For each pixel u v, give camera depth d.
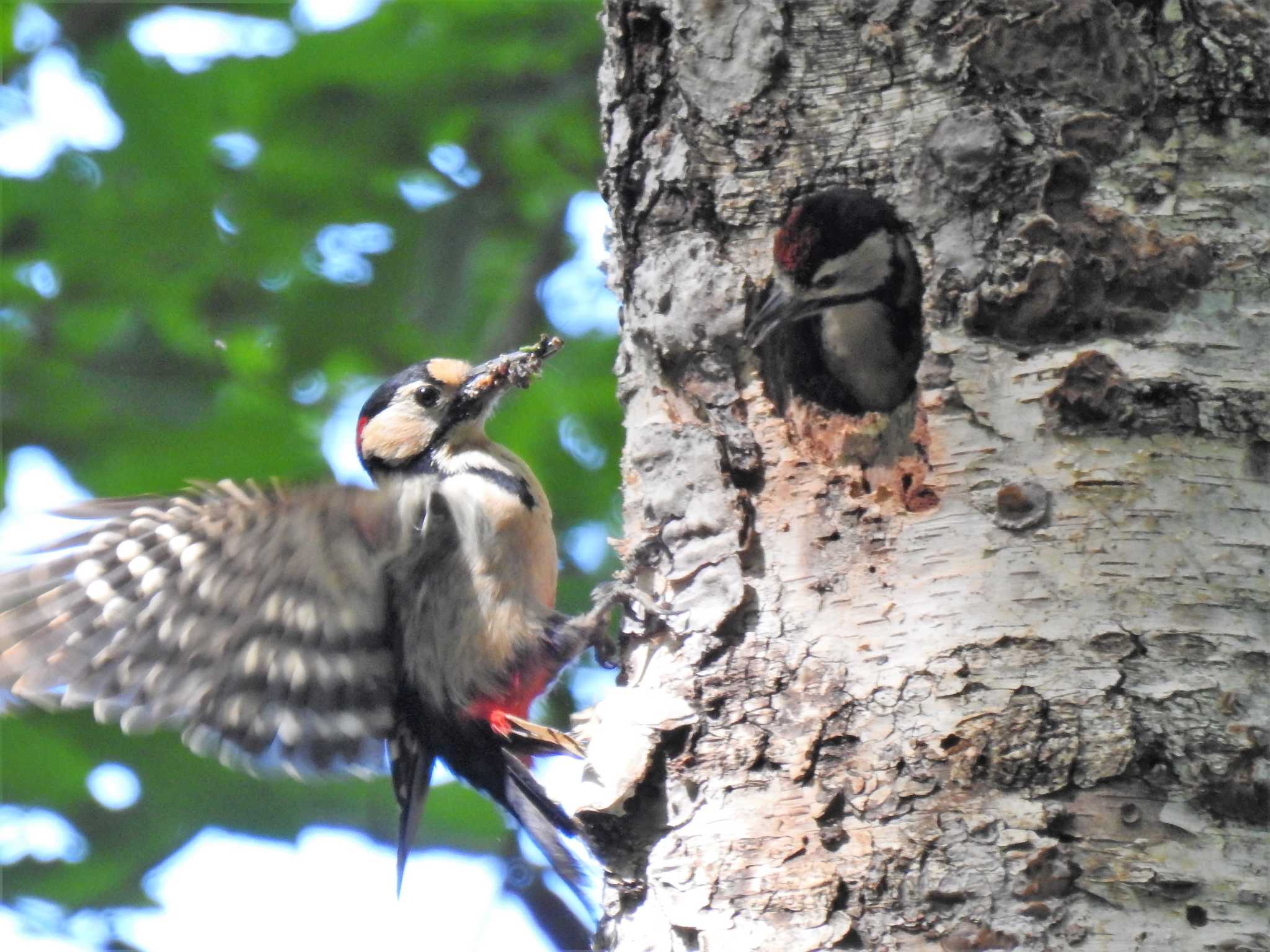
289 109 16.41
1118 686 7.15
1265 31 8.01
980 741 7.24
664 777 8.14
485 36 16.11
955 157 8.08
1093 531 7.43
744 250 8.87
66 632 9.27
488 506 10.52
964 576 7.59
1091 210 7.86
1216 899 6.86
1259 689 7.16
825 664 7.85
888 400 9.52
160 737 15.12
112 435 16.47
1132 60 7.99
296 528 9.54
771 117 8.80
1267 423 7.55
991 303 7.84
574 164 16.53
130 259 17.00
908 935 7.16
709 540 8.45
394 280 16.83
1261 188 7.88
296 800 15.21
